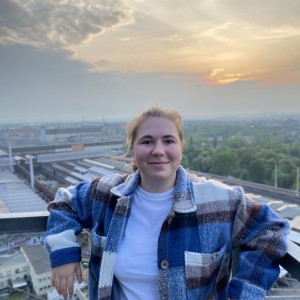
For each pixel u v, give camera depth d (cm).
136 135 201
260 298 169
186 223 184
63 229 206
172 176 201
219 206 187
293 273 169
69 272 196
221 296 196
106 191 210
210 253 181
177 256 179
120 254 190
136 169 220
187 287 175
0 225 224
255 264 176
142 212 197
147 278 182
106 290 189
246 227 186
